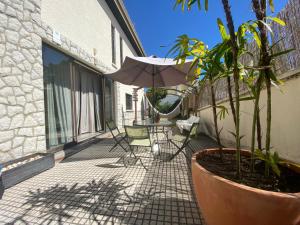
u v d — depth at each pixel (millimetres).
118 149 3895
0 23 2338
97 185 2090
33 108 2787
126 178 2287
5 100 2369
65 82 3869
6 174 2000
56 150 3355
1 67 2334
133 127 2797
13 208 1637
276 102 2100
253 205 879
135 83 4789
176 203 1710
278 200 824
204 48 1415
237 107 1198
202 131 6137
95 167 2723
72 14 4117
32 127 2756
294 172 1197
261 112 2400
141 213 1559
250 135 2777
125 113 8617
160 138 5027
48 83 3305
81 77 4715
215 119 1568
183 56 1442
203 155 1611
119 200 1767
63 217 1507
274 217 842
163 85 4859
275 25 1939
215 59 1267
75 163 2934
